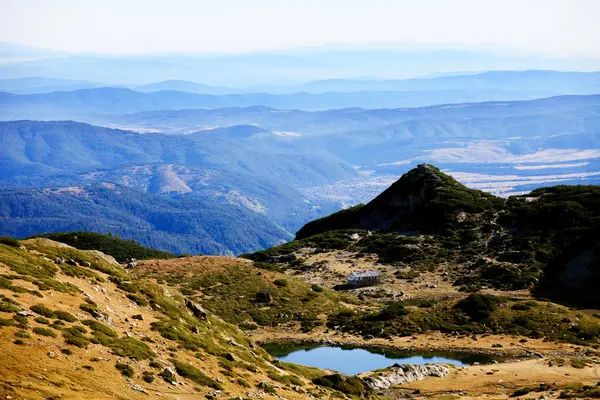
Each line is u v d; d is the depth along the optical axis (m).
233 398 41.75
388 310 106.88
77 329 41.19
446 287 127.81
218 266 123.56
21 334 37.38
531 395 64.62
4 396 30.88
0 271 44.47
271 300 111.62
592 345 92.06
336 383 59.44
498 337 96.25
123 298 52.44
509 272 128.25
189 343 48.81
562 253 133.88
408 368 76.88
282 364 62.25
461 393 68.69
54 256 53.09
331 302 115.06
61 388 34.12
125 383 37.88
